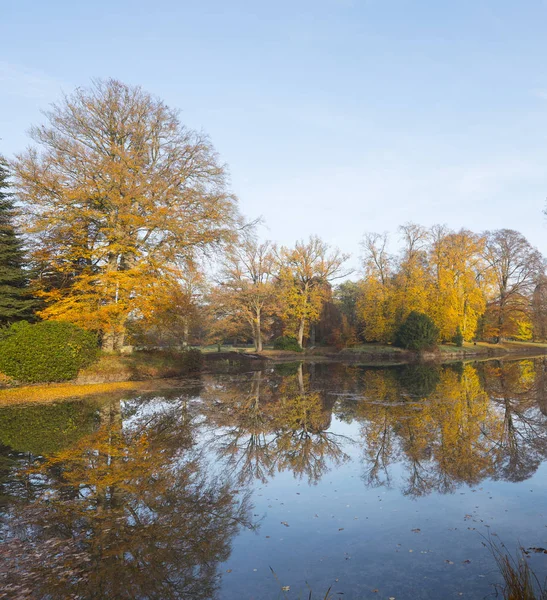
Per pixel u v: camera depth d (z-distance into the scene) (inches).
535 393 687.1
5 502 249.4
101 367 778.2
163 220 838.5
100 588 164.9
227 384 844.6
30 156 821.9
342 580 171.3
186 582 169.2
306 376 1015.6
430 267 1904.5
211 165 950.4
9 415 502.6
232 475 304.3
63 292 898.7
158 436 414.0
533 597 145.6
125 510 239.9
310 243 1888.5
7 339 700.0
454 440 397.1
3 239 874.8
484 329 2111.2
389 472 312.8
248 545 201.3
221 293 1679.4
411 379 920.3
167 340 1241.4
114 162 820.0
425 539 206.4
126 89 911.0
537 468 316.5
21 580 169.9
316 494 269.0
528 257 2011.6
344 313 2332.7
